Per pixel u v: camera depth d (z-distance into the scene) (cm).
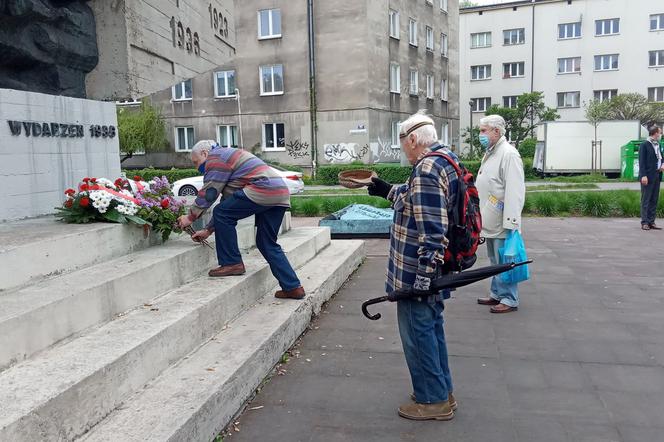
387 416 353
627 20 4306
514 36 4600
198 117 3100
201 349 390
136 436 271
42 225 449
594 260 823
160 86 690
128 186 518
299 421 348
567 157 2914
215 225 486
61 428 258
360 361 442
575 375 411
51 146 559
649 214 1123
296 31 2831
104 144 641
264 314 471
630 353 452
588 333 501
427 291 319
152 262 427
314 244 733
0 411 240
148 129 3038
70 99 586
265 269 535
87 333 342
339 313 569
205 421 308
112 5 607
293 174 1978
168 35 700
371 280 718
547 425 339
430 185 318
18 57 537
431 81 3516
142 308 396
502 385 397
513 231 552
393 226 344
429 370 342
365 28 2731
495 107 4291
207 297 423
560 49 4494
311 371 423
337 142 2845
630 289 650
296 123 2900
